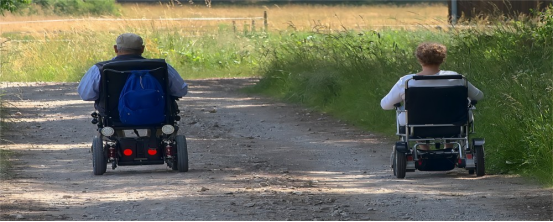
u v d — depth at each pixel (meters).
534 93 38.00
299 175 34.34
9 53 92.62
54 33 105.19
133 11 156.75
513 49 52.41
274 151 42.34
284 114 57.88
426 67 32.94
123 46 34.38
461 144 33.16
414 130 32.47
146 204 27.02
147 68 33.38
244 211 25.77
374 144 44.56
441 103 32.09
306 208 26.30
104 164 34.31
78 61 93.75
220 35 107.31
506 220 24.30
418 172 35.00
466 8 115.12
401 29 94.50
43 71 90.75
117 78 33.25
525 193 28.75
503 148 35.22
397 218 24.77
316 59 69.19
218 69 96.56
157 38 101.94
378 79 56.22
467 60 50.69
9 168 36.25
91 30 102.25
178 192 29.45
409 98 32.09
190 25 116.94
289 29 111.88
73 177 33.94
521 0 113.62
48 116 56.84
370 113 52.06
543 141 33.22
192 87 77.56
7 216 24.81
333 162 38.53
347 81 60.31
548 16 55.53
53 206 26.78
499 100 39.41
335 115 56.38
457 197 28.08
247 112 59.31
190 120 55.12
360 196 28.52
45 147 43.72
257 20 144.12
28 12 154.00
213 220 24.44
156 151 34.22
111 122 33.75
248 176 33.69
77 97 68.50
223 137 48.00
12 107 60.12
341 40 71.56
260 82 73.69
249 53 99.75
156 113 33.38
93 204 27.14
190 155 40.97
